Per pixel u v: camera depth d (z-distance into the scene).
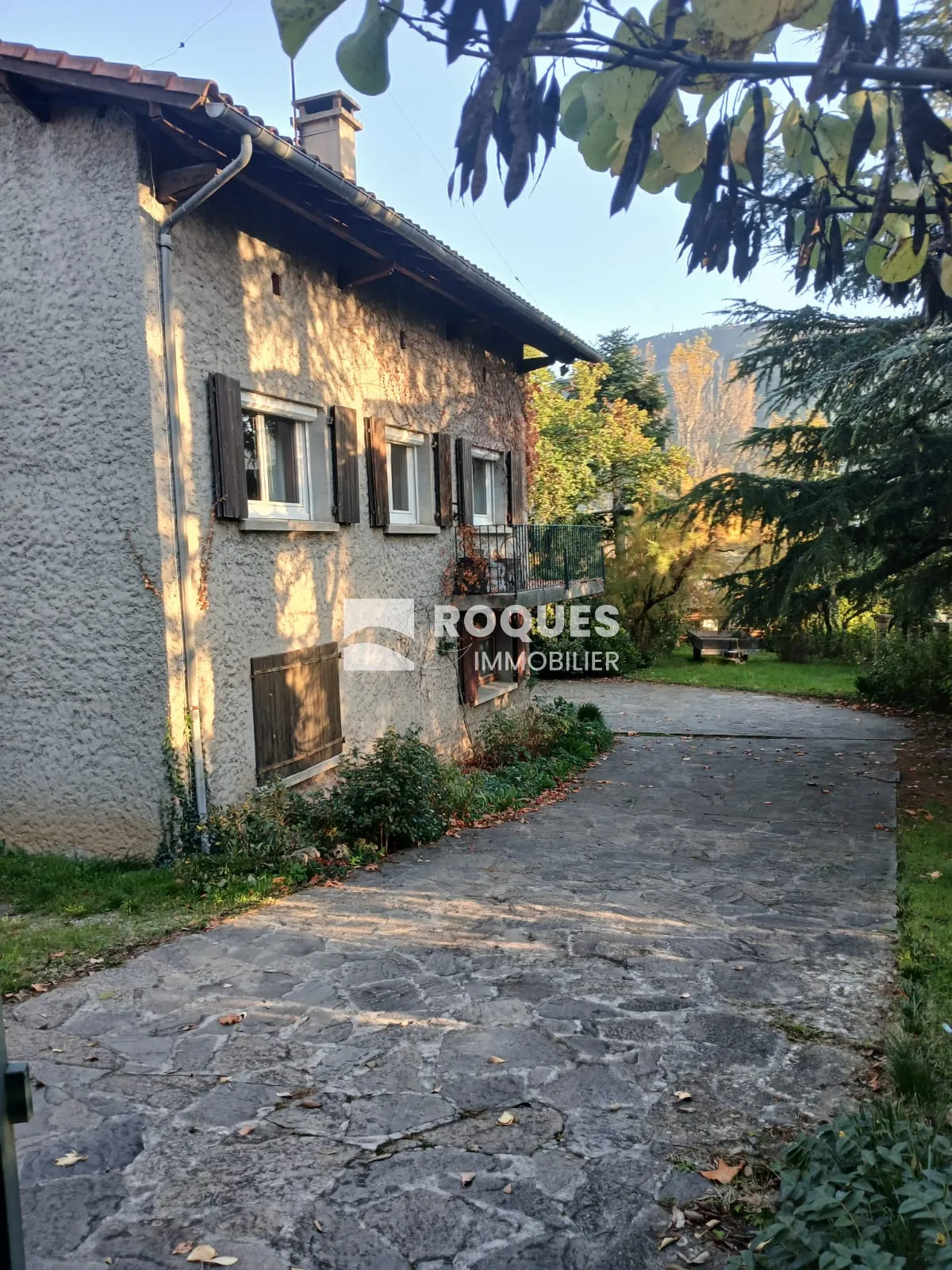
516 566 11.14
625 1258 2.66
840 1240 2.27
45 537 6.47
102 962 4.93
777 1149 3.19
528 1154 3.17
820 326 11.59
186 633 6.38
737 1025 4.20
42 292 6.29
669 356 47.69
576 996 4.53
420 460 10.16
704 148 1.37
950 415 11.02
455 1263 2.65
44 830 6.69
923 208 1.50
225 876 6.09
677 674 20.62
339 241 7.92
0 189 6.35
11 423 6.48
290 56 1.01
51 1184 3.00
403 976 4.77
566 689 19.00
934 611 10.97
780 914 5.86
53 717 6.58
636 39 1.16
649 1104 3.51
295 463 8.02
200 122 5.68
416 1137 3.28
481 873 6.79
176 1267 2.62
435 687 10.30
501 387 12.32
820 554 10.31
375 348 8.94
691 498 11.88
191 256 6.43
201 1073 3.74
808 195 1.62
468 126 1.15
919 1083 3.46
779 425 12.49
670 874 6.80
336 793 7.61
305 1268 2.62
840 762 11.61
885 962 5.01
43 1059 3.86
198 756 6.46
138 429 6.11
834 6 1.02
